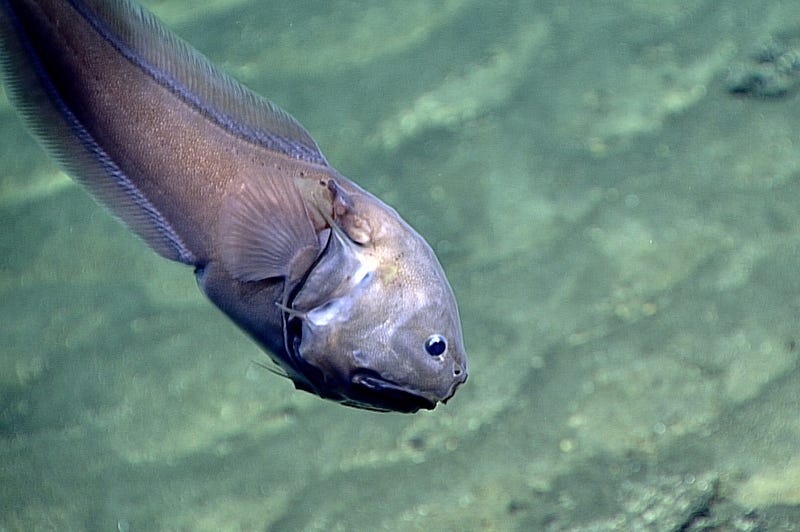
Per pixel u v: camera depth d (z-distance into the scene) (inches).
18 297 90.2
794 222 77.4
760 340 68.4
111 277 90.9
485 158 93.0
